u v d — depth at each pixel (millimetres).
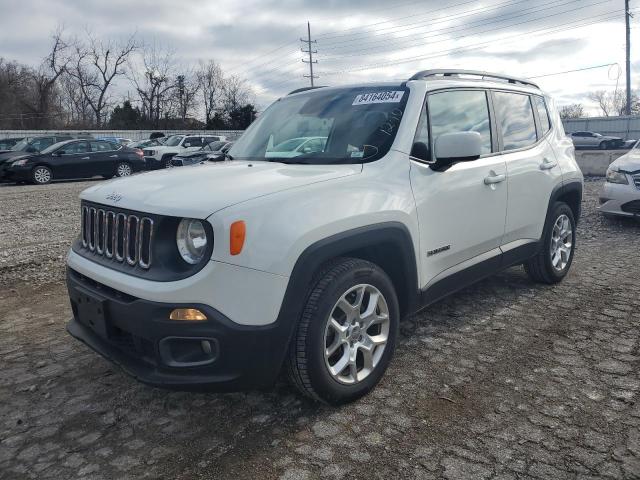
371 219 3008
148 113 61219
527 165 4496
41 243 7953
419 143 3516
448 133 3430
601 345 3822
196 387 2586
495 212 4113
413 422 2908
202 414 3070
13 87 58531
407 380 3379
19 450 2779
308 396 3006
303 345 2789
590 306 4617
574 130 46094
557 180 4914
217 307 2520
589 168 16094
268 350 2619
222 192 2723
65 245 7754
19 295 5379
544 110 5125
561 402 3068
